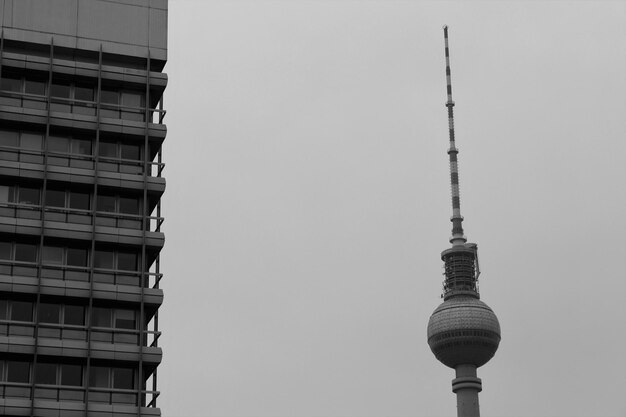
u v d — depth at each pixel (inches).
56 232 5147.6
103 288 5083.7
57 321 5044.3
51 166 5290.4
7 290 4985.2
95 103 5536.4
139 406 4867.1
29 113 5364.2
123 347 4992.6
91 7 5787.4
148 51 5762.8
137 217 5315.0
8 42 5605.3
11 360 4921.3
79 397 4896.7
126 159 5457.7
